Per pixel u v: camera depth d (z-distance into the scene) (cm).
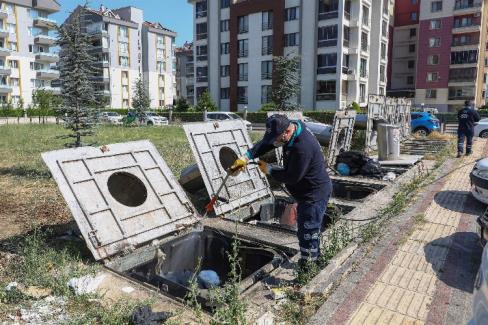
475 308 200
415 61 5394
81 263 416
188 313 322
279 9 3753
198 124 629
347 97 3731
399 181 839
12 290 346
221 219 572
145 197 521
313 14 3581
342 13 3447
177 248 486
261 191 669
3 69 5078
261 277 398
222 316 294
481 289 197
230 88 4256
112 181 546
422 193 723
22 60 5397
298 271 383
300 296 347
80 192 436
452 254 442
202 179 641
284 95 2814
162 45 6788
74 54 992
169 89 7012
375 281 379
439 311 326
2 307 329
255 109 4094
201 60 4544
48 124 3388
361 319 314
